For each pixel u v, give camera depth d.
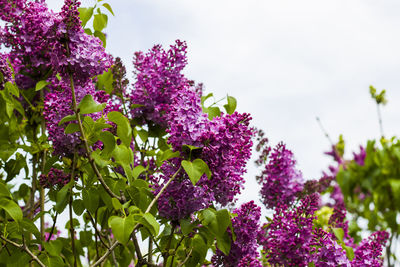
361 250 3.81
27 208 4.16
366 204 3.47
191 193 3.01
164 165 3.10
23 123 4.00
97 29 3.99
